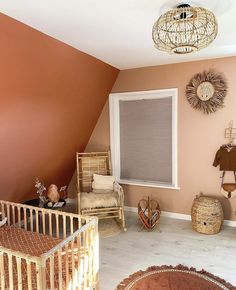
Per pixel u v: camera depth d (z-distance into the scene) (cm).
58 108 308
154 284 230
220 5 182
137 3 179
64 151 384
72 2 176
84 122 388
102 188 386
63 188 436
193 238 321
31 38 218
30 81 246
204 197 350
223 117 342
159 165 397
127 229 352
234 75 331
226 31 232
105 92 395
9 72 221
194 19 176
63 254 208
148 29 226
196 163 363
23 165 319
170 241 314
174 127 373
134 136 412
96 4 179
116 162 424
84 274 191
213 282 232
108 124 420
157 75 373
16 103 247
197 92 349
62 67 273
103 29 225
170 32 191
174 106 370
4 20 190
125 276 243
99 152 417
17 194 341
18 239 238
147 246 303
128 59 331
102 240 320
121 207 349
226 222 354
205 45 200
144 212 354
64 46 257
